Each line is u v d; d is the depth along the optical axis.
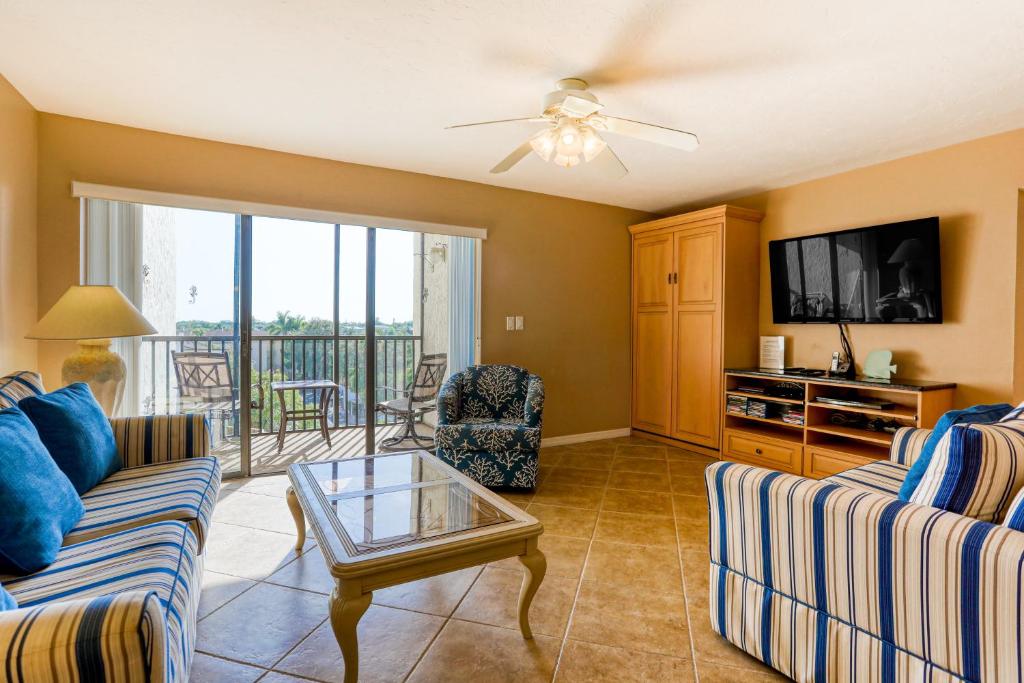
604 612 1.92
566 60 2.18
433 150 3.32
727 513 1.68
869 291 3.43
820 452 3.36
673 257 4.46
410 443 4.14
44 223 2.80
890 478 2.10
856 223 3.64
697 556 2.38
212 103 2.65
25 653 0.75
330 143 3.21
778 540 1.53
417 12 1.85
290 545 2.44
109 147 2.92
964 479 1.25
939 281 3.10
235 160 3.23
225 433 3.43
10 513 1.22
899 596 1.26
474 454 3.27
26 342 2.68
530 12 1.85
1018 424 1.42
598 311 4.69
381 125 2.92
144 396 3.18
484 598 2.01
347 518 1.67
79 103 2.67
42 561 1.27
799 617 1.49
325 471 2.21
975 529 1.15
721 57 2.14
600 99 2.54
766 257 4.23
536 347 4.38
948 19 1.85
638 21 1.89
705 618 1.88
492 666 1.60
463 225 4.00
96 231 2.99
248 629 1.78
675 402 4.45
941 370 3.20
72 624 0.78
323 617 1.86
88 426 1.85
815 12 1.82
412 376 4.08
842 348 3.70
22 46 2.11
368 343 3.86
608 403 4.78
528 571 1.69
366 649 1.68
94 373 2.47
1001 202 2.95
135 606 0.82
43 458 1.45
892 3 1.76
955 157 3.14
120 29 1.98
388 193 3.70
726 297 4.06
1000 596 1.09
